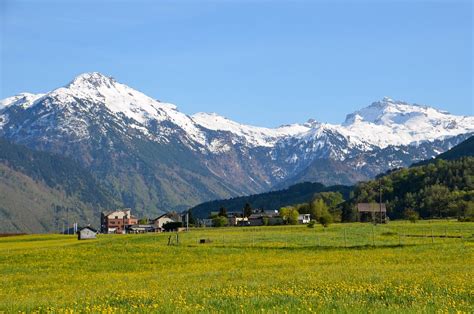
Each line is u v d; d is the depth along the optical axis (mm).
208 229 191250
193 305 27766
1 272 63438
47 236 181375
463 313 23781
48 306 29312
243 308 25891
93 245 108250
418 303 27328
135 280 46844
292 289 33688
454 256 63406
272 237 120250
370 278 39469
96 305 28953
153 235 148750
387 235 120312
